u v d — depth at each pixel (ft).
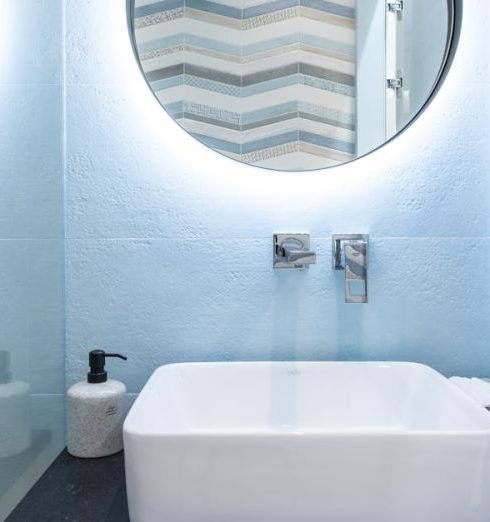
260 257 3.01
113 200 2.99
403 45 2.99
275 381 2.82
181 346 3.00
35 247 2.52
